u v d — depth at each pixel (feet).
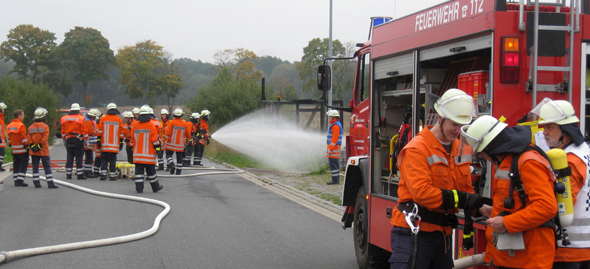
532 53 12.34
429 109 15.93
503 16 12.42
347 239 24.45
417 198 11.18
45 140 39.14
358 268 19.72
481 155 10.95
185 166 61.62
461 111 11.13
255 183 45.98
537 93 12.26
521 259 10.32
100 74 257.34
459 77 14.56
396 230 12.12
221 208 32.04
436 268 11.96
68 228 24.95
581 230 11.01
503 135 10.25
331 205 33.99
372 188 18.61
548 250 10.16
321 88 23.61
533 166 9.89
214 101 92.89
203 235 24.40
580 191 11.03
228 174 53.83
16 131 39.27
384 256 18.75
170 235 24.21
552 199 9.70
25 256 19.48
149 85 233.55
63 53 249.34
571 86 12.35
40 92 113.09
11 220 26.55
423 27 15.51
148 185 42.88
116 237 22.54
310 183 45.14
